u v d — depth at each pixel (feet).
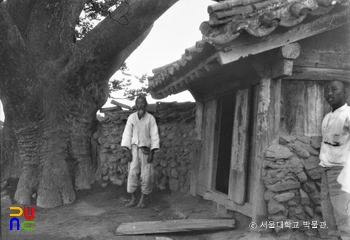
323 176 10.80
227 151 17.25
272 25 10.28
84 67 19.98
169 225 12.78
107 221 14.37
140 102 16.69
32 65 17.29
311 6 10.85
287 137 11.71
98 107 21.85
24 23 22.34
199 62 12.00
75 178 20.08
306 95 12.16
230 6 10.34
